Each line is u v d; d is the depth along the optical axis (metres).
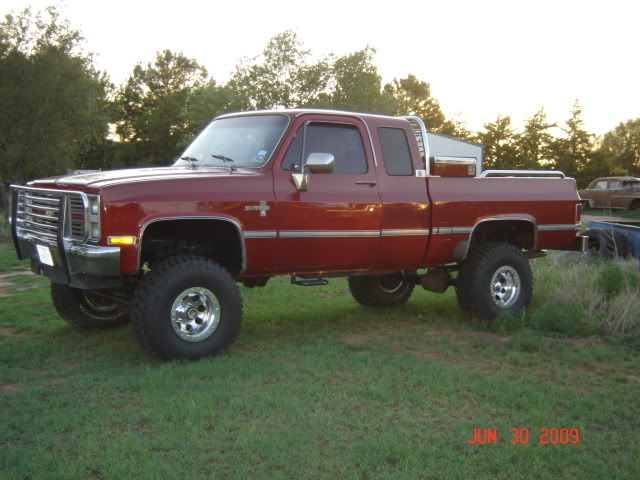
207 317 5.60
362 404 4.57
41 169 22.70
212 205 5.48
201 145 6.62
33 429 4.04
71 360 5.70
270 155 5.94
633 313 6.81
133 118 81.25
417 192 6.69
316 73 47.59
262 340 6.37
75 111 20.67
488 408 4.53
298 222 5.95
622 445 3.93
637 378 5.28
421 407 4.52
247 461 3.63
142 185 5.23
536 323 6.91
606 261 10.31
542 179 7.66
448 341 6.42
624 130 66.06
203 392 4.70
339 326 7.11
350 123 6.41
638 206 29.17
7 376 5.18
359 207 6.29
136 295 5.38
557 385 5.09
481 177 7.22
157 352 5.36
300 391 4.78
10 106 19.05
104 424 4.15
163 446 3.80
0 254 13.16
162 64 86.69
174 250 6.00
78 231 5.25
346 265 6.42
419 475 3.49
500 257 7.19
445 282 7.37
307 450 3.75
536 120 49.09
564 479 3.48
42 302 8.12
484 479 3.47
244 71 48.78
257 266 5.86
